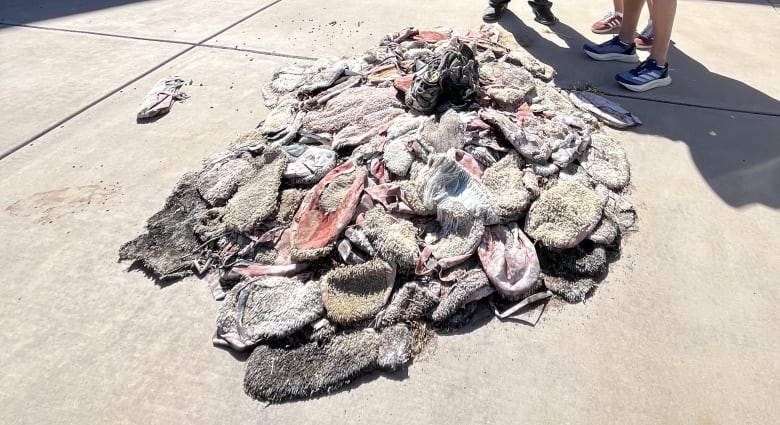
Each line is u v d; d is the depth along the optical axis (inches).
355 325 65.1
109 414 57.4
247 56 136.6
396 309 65.7
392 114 99.0
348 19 156.4
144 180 93.8
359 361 60.4
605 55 126.2
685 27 145.6
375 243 71.8
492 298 68.4
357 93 107.0
